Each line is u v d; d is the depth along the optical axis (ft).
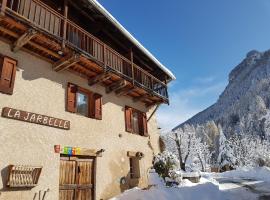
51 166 30.09
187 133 165.17
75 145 33.96
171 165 46.16
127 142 44.57
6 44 29.01
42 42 30.12
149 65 57.72
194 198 38.68
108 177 38.14
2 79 27.43
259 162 133.28
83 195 33.78
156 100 52.47
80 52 32.73
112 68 38.40
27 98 29.58
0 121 26.35
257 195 45.37
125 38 46.39
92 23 43.52
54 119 31.78
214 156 231.91
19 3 28.99
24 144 27.89
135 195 36.11
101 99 40.83
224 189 52.54
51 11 30.86
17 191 26.14
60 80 34.65
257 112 375.86
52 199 29.14
